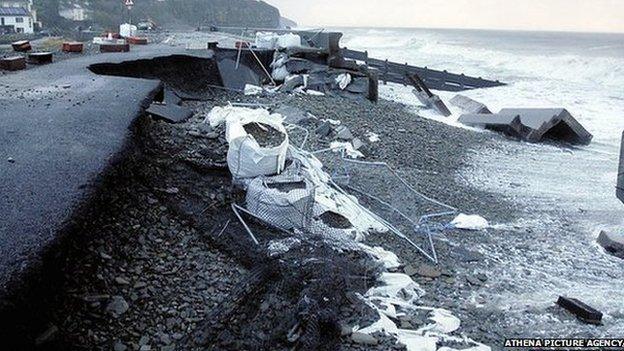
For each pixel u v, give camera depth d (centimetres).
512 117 1419
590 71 3012
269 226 576
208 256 515
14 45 1374
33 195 414
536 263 647
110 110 688
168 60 1260
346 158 956
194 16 10262
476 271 604
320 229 594
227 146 784
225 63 1455
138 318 411
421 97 1805
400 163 1030
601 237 728
